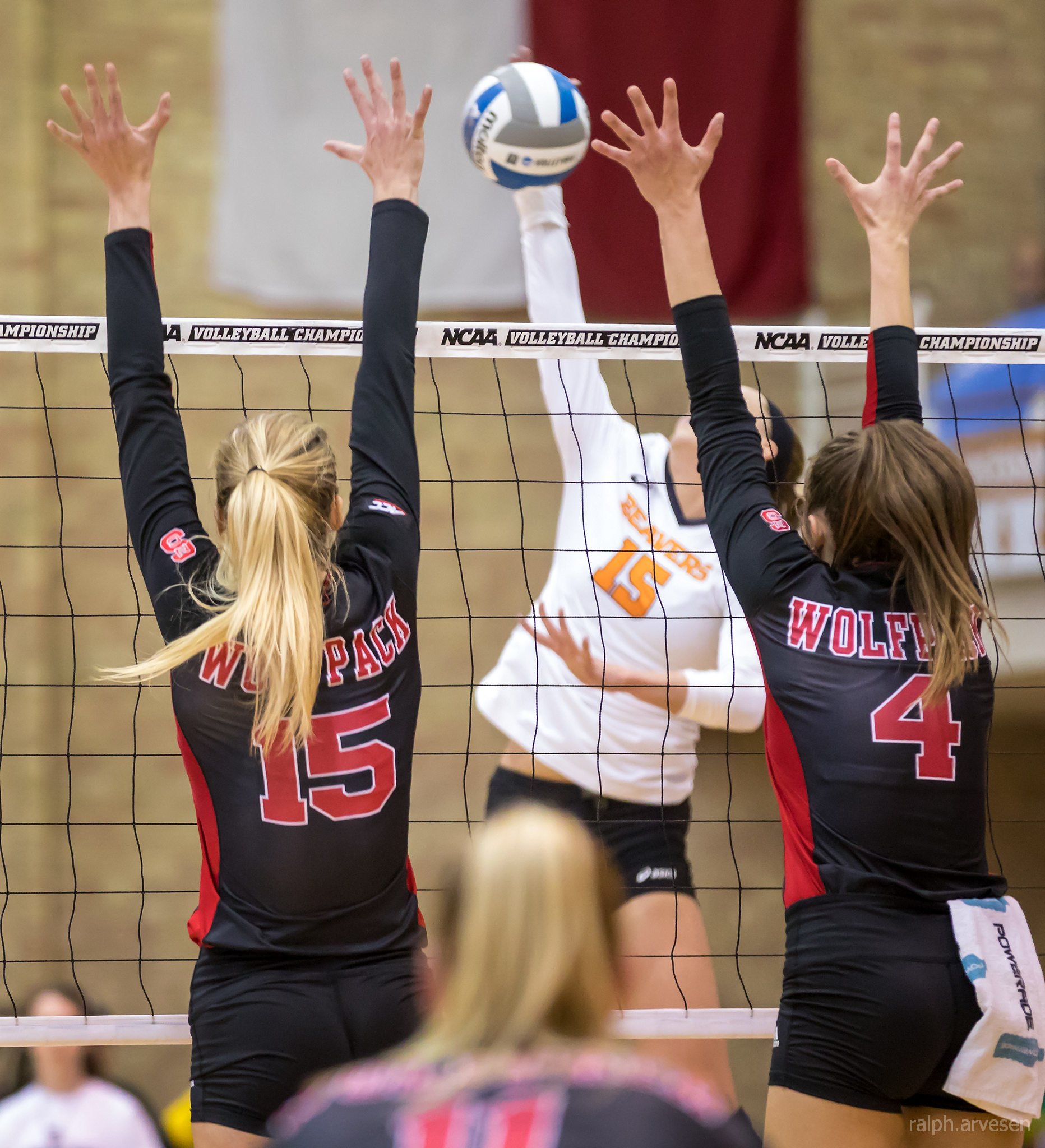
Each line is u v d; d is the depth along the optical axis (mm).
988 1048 7098
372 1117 4199
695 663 12727
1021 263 28516
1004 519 22984
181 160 26719
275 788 7254
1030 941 7441
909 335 9266
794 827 7773
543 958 4371
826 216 28375
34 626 25703
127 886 26031
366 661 7516
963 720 7676
